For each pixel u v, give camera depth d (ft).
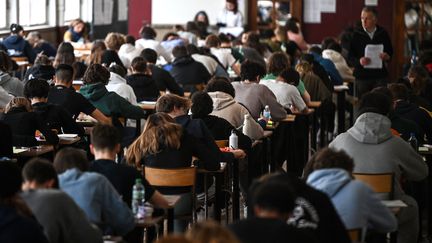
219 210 42.01
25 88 47.65
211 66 77.46
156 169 37.83
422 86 56.80
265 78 62.69
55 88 51.90
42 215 27.20
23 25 100.42
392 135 37.35
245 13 112.68
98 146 32.86
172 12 114.11
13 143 44.62
